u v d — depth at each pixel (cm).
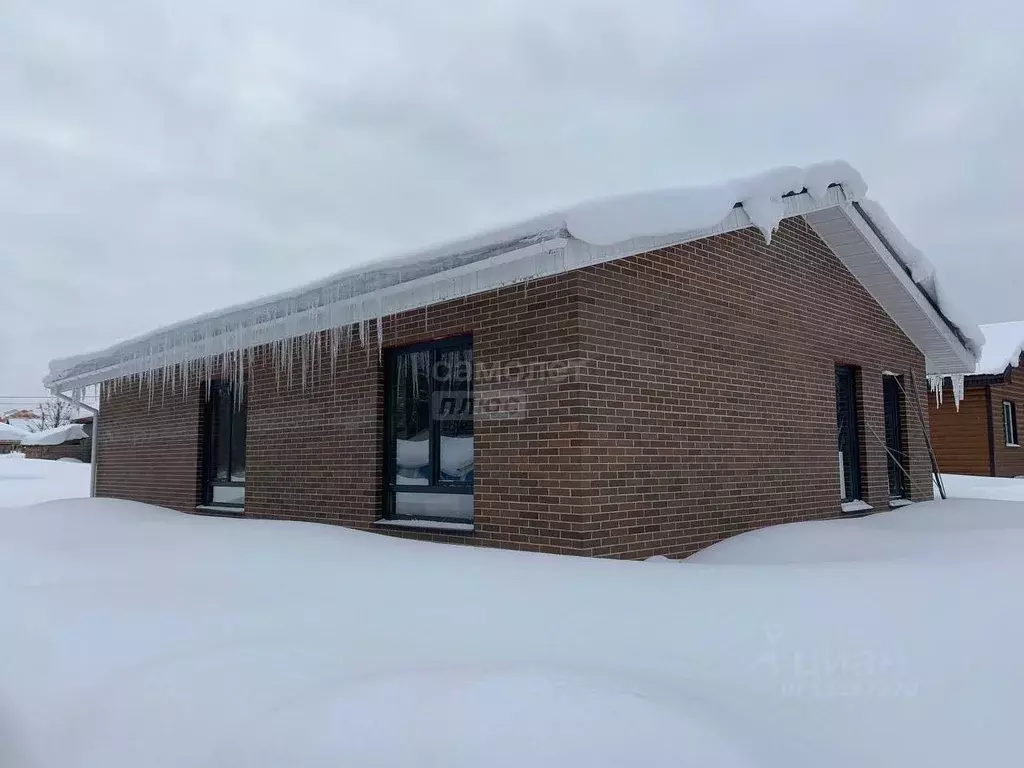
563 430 543
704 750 190
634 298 589
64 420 5809
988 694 234
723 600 341
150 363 909
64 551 489
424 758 190
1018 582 366
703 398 651
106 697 254
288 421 816
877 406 929
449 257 534
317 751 198
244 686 243
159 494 1051
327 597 365
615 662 264
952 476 1490
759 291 738
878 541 564
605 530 540
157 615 334
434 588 378
